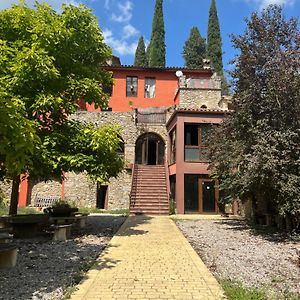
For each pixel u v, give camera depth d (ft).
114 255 22.95
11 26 30.63
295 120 32.99
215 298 14.37
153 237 31.07
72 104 32.37
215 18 163.12
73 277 17.40
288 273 19.29
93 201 67.21
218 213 58.70
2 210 56.90
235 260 22.58
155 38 167.43
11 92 27.22
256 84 35.24
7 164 14.78
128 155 72.54
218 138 41.29
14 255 20.03
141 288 15.65
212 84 76.54
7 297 14.39
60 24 29.63
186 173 58.34
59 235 29.55
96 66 36.63
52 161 28.50
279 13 36.22
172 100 87.30
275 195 33.40
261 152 30.07
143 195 58.95
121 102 86.17
